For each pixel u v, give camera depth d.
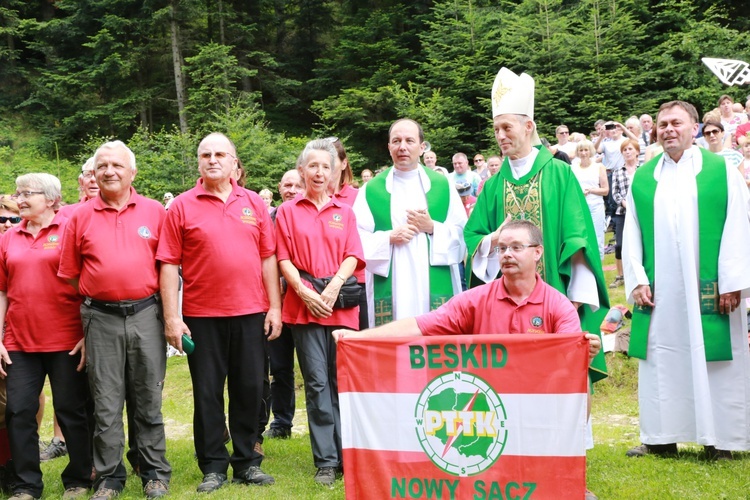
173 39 27.31
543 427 3.45
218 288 4.80
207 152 4.82
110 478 4.80
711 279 5.14
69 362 5.02
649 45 23.30
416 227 5.27
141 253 4.79
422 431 3.57
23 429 4.93
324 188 5.21
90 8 28.41
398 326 3.99
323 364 5.10
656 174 5.37
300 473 5.21
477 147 23.86
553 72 22.30
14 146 27.62
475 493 3.50
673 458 5.25
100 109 27.78
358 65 27.98
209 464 4.91
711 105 20.89
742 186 5.18
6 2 29.62
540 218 4.79
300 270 5.10
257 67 29.34
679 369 5.22
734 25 23.94
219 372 4.89
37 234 5.07
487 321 3.97
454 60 24.42
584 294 4.59
